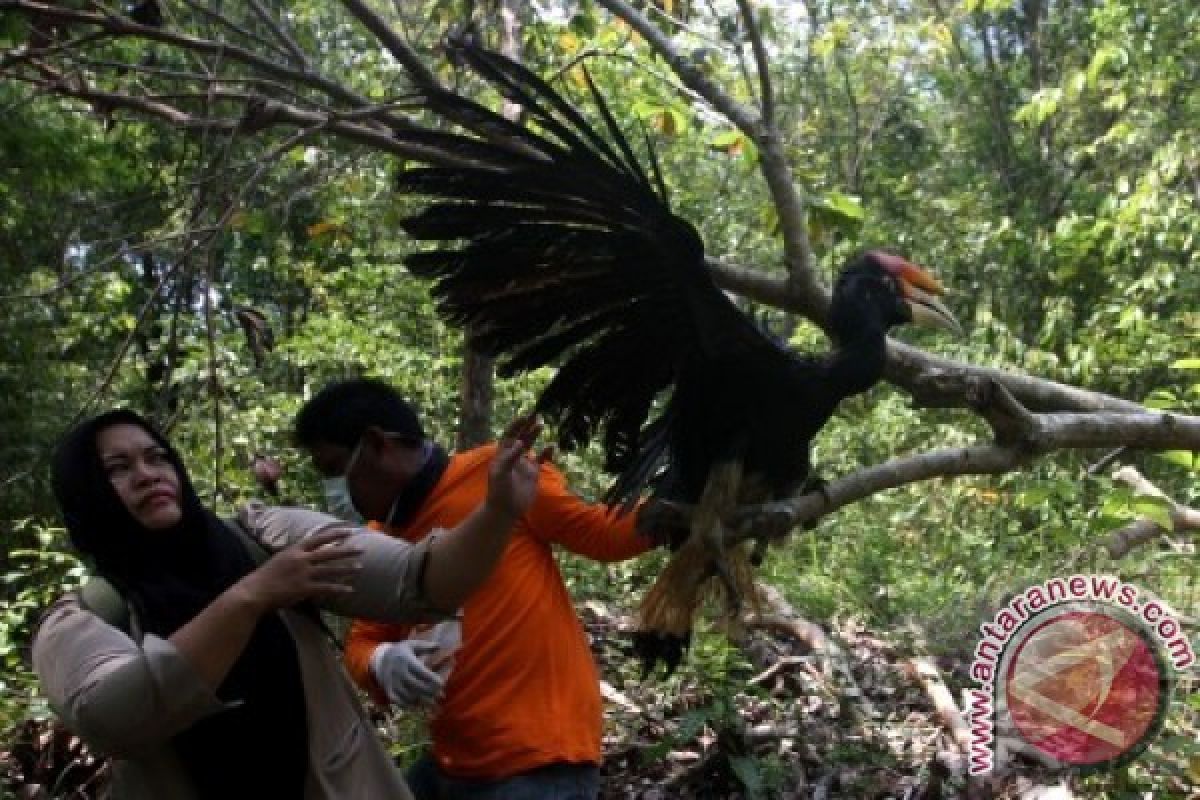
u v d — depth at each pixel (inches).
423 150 179.5
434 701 118.4
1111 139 486.3
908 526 341.7
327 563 87.1
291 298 465.4
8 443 354.0
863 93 621.3
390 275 398.3
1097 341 412.5
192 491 98.7
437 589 99.3
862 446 422.9
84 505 95.1
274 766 95.3
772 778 177.3
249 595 85.7
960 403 150.6
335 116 172.6
